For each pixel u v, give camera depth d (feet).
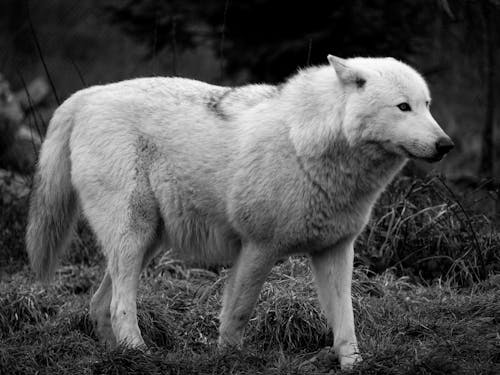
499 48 77.97
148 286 47.24
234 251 38.63
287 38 68.80
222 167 36.73
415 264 47.80
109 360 34.60
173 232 38.91
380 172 35.27
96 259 52.44
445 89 92.99
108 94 39.24
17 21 130.82
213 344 38.70
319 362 35.91
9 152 71.20
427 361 32.73
